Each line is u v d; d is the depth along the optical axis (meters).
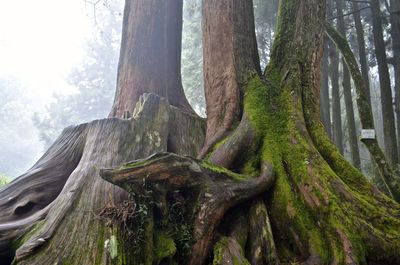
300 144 4.61
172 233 3.43
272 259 3.69
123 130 4.64
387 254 3.66
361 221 3.83
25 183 4.69
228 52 5.93
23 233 3.67
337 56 16.23
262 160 4.55
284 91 5.40
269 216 4.19
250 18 6.44
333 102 15.42
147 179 3.32
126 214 3.24
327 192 4.03
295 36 5.93
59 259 3.11
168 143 5.15
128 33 6.49
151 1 6.47
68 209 3.60
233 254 3.42
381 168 6.25
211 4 6.34
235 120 5.37
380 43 12.52
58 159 4.98
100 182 3.90
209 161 4.23
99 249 3.10
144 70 6.17
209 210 3.56
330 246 3.69
